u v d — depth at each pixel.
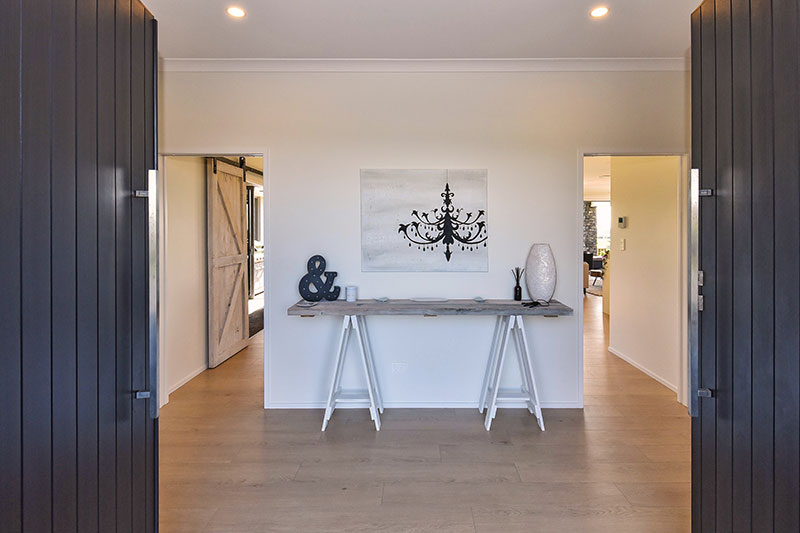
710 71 1.49
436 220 3.29
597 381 3.93
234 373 4.24
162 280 3.44
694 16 1.60
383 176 3.29
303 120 3.28
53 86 1.03
